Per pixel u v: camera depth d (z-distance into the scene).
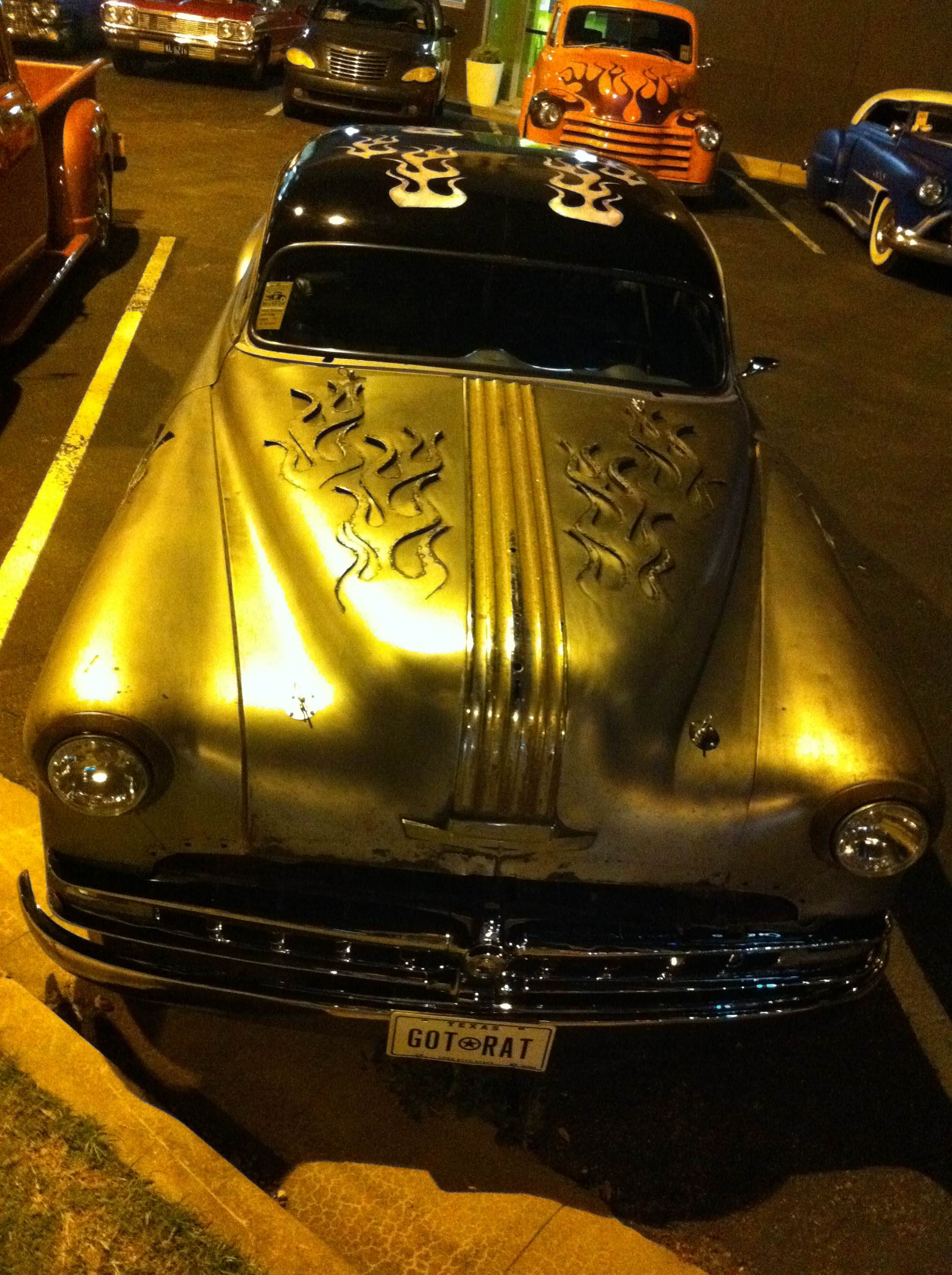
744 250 10.57
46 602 4.21
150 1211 2.31
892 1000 3.21
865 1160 2.78
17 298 6.14
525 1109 2.79
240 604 2.55
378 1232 2.47
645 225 3.65
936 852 3.74
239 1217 2.33
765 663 2.63
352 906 2.41
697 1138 2.78
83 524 4.71
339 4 13.06
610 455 3.01
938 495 6.15
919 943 3.41
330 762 2.33
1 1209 2.29
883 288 9.94
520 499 2.75
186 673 2.36
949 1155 2.82
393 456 2.87
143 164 10.06
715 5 14.80
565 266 3.46
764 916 2.56
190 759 2.29
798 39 14.77
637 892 2.52
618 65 11.05
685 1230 2.58
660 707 2.45
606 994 2.45
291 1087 2.76
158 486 2.90
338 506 2.71
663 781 2.38
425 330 3.35
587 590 2.54
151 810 2.32
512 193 3.66
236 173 10.19
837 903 2.49
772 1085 2.94
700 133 11.04
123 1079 2.57
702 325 3.53
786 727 2.47
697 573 2.74
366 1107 2.74
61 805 2.33
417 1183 2.58
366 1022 2.46
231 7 13.76
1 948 2.91
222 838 2.35
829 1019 2.65
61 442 5.33
